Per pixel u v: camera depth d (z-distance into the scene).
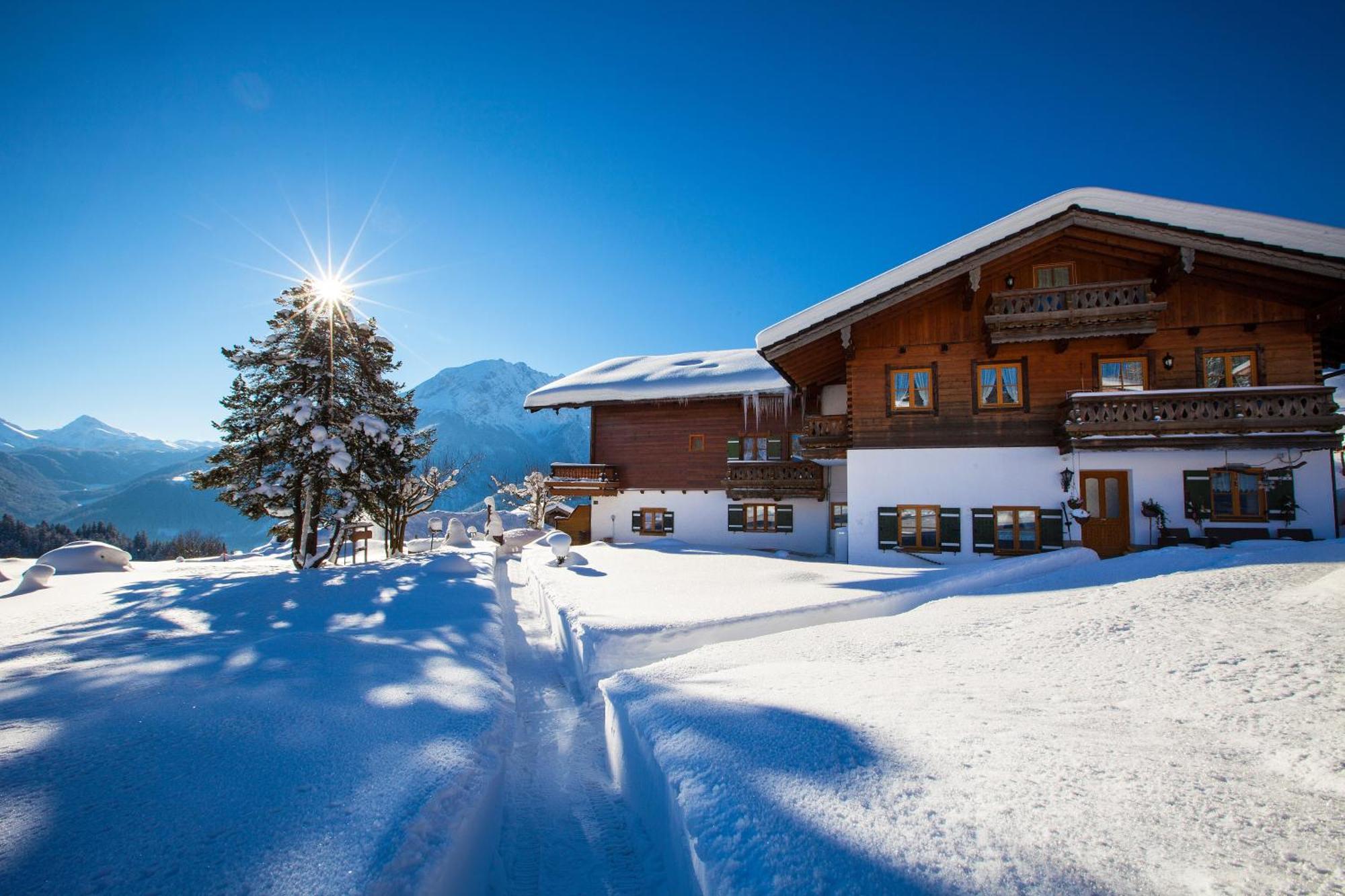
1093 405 14.85
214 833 2.46
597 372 30.50
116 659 5.68
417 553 23.31
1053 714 3.32
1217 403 14.30
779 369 19.62
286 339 18.31
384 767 3.24
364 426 17.58
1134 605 5.53
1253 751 2.64
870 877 2.00
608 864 3.43
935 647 5.34
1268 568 6.13
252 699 4.21
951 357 16.92
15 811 2.56
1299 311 14.92
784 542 24.70
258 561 25.17
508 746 4.75
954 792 2.46
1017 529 16.06
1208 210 13.90
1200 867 1.85
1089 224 14.91
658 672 5.34
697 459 26.31
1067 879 1.84
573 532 29.02
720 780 2.88
